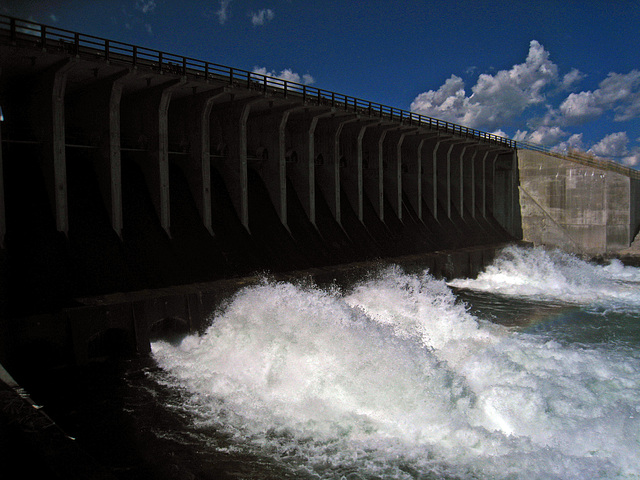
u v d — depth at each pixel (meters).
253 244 22.36
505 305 24.30
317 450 9.91
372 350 12.67
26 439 7.04
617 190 40.75
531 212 43.69
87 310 13.50
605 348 17.05
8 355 12.12
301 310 14.88
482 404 11.39
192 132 21.98
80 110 19.55
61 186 16.58
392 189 34.44
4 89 17.75
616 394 11.87
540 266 34.00
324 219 28.12
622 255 40.38
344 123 29.55
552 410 11.02
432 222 36.50
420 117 34.28
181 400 11.92
